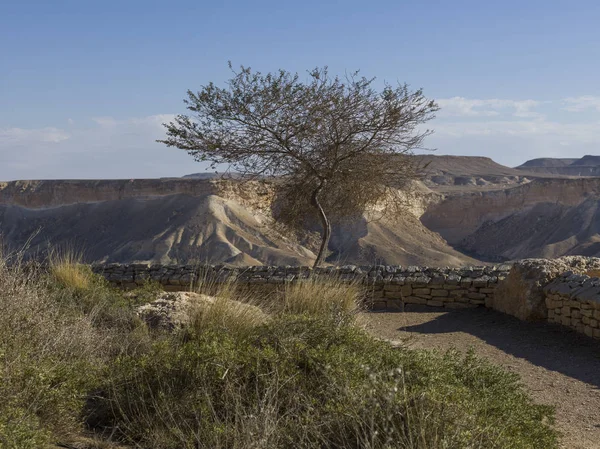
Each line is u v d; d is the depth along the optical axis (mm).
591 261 10633
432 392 3916
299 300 7812
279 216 15695
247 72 13516
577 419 5590
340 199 14992
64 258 8875
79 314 6734
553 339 8820
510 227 120812
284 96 13523
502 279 11383
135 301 8078
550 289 9766
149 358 4984
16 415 3730
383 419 3402
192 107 13609
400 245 84875
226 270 12039
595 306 8461
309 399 4172
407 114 13922
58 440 4000
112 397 4609
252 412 4051
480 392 4715
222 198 93062
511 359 7898
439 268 11953
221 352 4715
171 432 4078
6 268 6102
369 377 3752
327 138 14078
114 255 87562
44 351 4988
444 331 9766
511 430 4000
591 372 7102
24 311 5395
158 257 84000
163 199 96688
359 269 12055
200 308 6207
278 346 5031
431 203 126062
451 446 3441
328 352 4777
